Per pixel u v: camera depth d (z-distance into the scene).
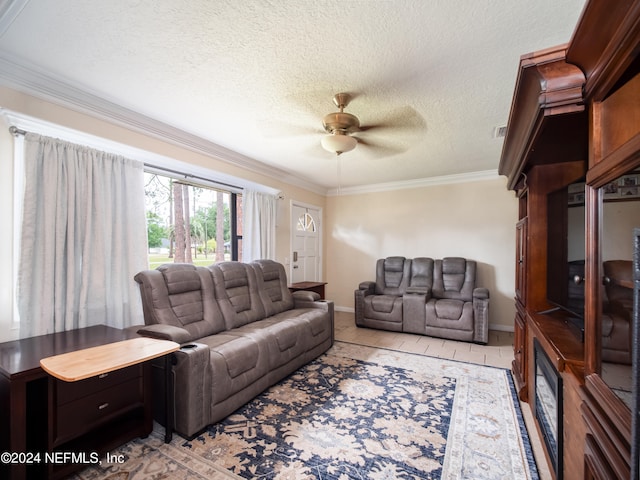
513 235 4.37
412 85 2.04
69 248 2.11
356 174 4.59
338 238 5.79
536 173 2.10
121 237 2.44
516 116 1.49
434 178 4.80
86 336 1.97
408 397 2.40
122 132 2.50
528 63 1.09
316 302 3.69
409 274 4.77
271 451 1.76
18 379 1.41
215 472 1.60
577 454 1.14
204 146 3.16
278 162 3.92
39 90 1.98
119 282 2.39
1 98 1.86
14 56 1.76
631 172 0.77
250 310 3.19
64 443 1.63
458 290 4.35
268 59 1.77
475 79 1.96
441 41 1.60
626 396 0.79
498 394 2.44
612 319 0.88
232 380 2.13
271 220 4.27
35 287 1.98
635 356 0.63
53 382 1.52
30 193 1.94
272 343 2.56
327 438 1.89
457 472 1.60
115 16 1.44
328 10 1.39
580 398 1.09
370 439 1.88
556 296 1.93
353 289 5.64
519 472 1.60
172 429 1.91
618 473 0.75
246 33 1.55
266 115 2.52
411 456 1.72
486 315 3.73
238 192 3.96
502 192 4.43
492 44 1.62
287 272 4.74
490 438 1.88
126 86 2.09
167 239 3.14
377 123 2.65
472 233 4.62
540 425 1.79
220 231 3.79
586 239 1.04
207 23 1.48
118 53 1.73
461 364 3.09
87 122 2.27
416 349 3.58
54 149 2.06
